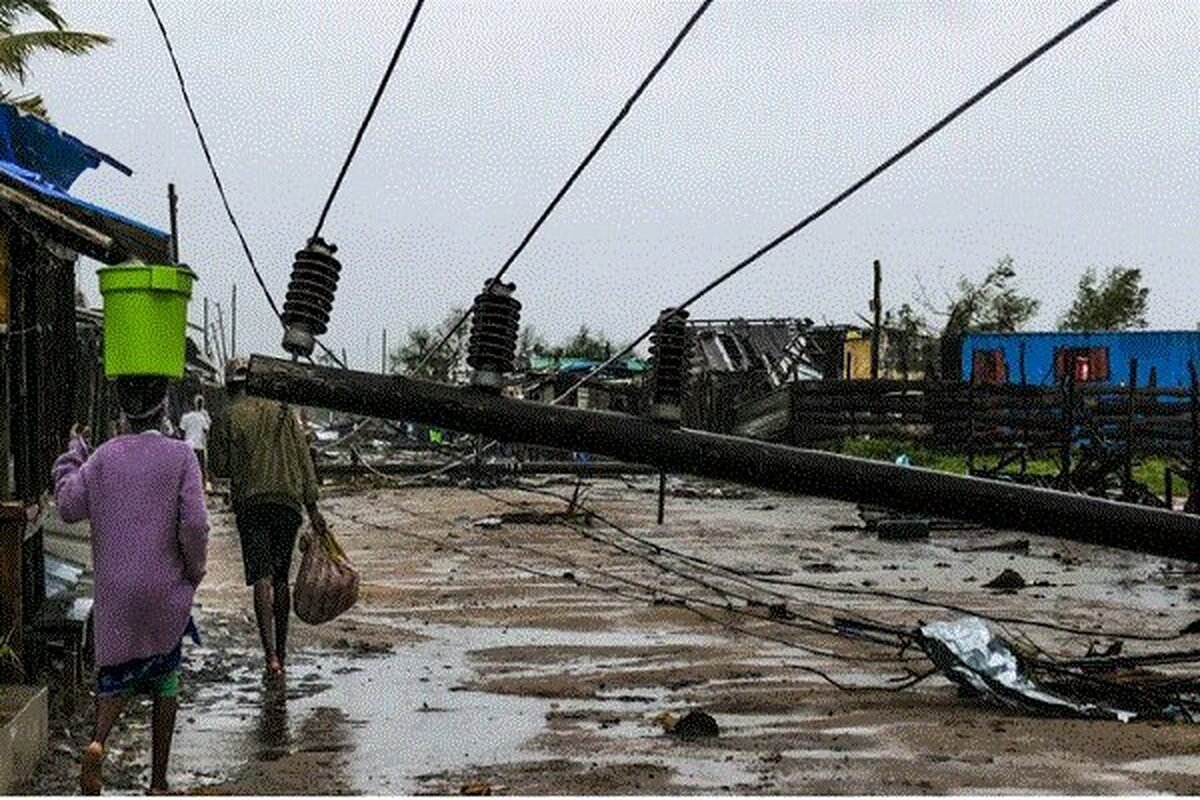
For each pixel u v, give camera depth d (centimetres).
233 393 985
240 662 1017
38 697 706
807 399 3944
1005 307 5681
